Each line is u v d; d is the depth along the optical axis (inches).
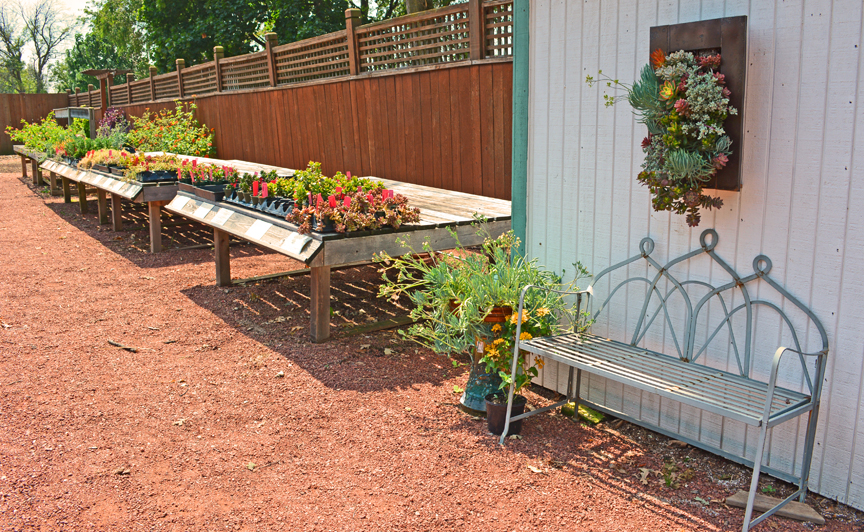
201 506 106.6
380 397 151.2
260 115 455.8
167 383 159.8
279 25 833.5
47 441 129.0
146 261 302.5
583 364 119.0
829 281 103.7
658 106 112.7
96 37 1886.1
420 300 152.6
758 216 111.9
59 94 1042.7
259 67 453.1
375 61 334.0
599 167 139.3
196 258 309.4
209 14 842.2
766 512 100.1
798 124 105.2
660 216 128.1
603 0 133.6
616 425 137.0
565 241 149.6
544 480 114.1
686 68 110.3
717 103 106.6
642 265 132.6
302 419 139.5
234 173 255.3
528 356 155.9
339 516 103.4
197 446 127.4
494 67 264.5
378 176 344.5
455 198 252.2
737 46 106.0
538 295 140.3
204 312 221.3
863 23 96.5
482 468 118.4
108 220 406.9
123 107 755.4
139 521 102.1
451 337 149.9
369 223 178.2
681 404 127.0
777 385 111.0
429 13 292.0
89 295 242.8
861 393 101.3
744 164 112.6
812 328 106.3
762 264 112.3
